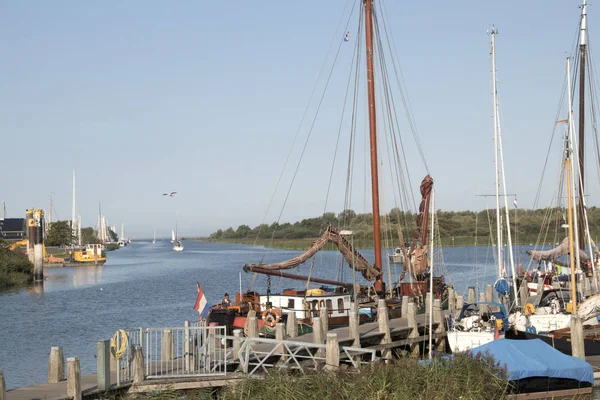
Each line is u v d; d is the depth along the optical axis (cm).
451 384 2402
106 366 2461
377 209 4653
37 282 10131
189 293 8569
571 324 3262
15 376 3712
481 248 18162
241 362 2805
